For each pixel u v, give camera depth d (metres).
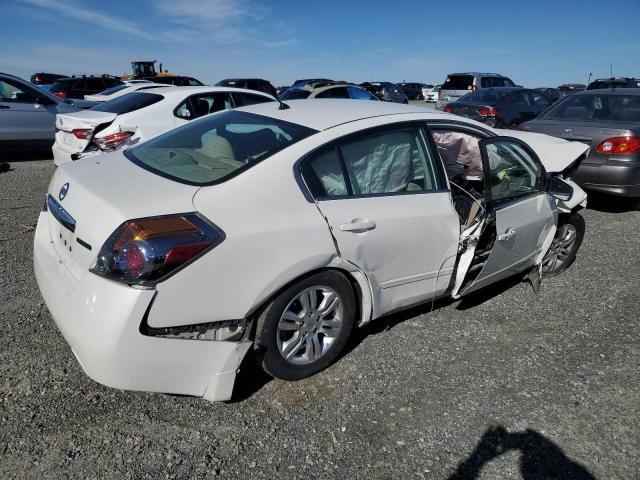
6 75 9.15
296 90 13.70
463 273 3.39
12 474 2.13
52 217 2.87
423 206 3.15
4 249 4.51
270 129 3.00
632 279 4.57
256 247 2.44
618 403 2.84
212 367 2.43
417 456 2.39
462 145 4.43
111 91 11.30
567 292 4.26
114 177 2.71
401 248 3.04
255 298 2.46
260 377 2.90
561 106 7.48
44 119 9.38
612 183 6.33
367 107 3.40
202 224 2.34
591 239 5.68
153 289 2.19
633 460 2.44
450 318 3.72
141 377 2.29
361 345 3.30
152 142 3.33
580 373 3.11
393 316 3.70
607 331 3.63
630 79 17.86
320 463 2.32
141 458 2.27
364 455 2.38
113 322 2.17
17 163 9.17
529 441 2.53
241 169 2.62
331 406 2.70
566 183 4.10
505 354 3.28
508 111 11.80
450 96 18.09
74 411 2.52
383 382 2.93
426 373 3.04
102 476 2.16
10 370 2.78
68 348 3.02
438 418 2.65
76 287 2.32
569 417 2.71
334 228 2.72
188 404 2.63
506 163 3.70
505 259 3.68
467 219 3.71
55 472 2.16
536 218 3.82
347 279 2.88
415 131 3.26
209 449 2.35
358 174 2.95
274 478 2.22
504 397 2.85
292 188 2.65
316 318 2.82
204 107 7.54
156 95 7.32
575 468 2.37
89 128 6.75
